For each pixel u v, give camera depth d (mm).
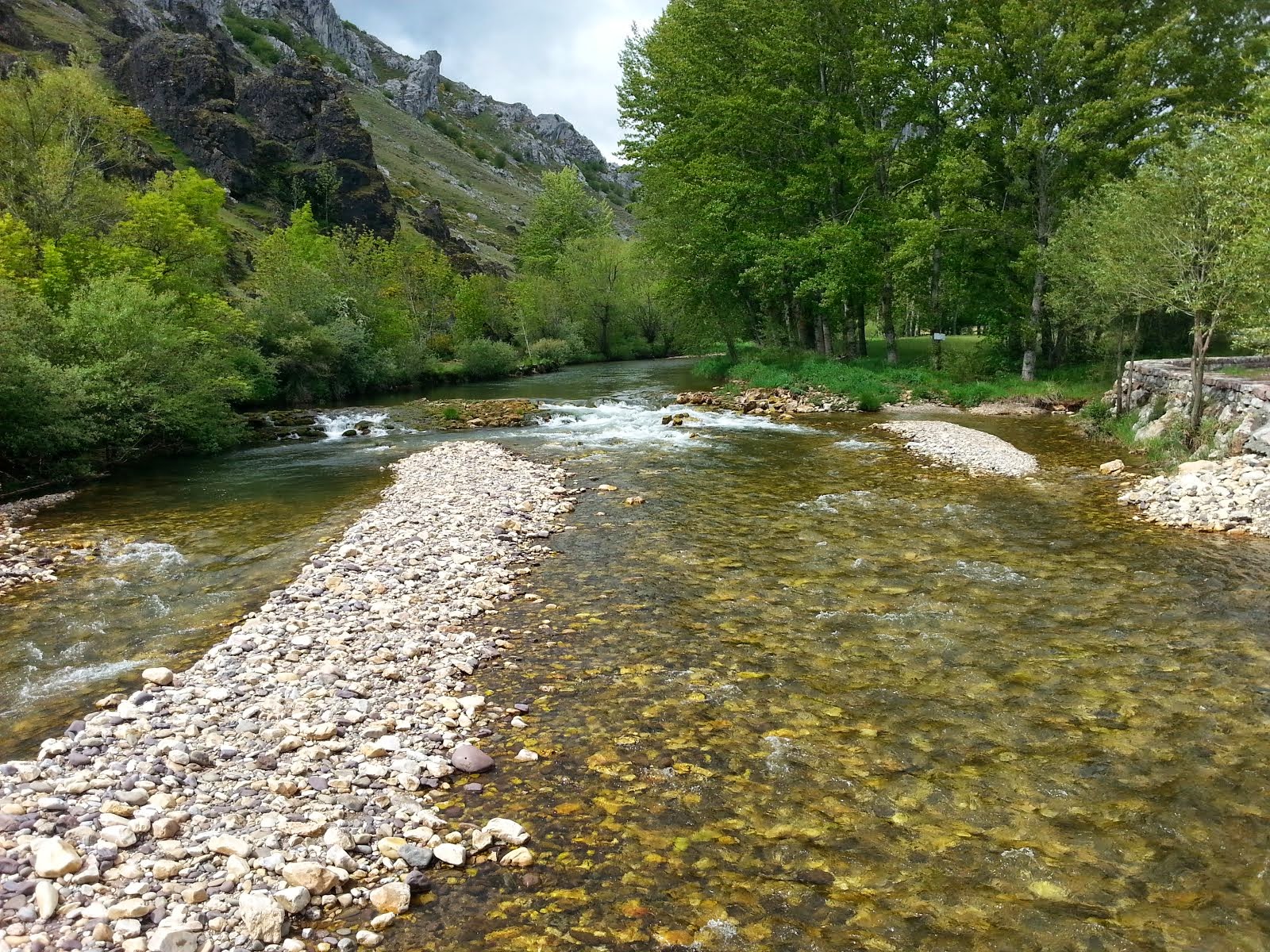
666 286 46750
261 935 4707
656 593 11578
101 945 4469
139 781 6254
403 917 5070
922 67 38281
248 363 37406
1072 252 27656
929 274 39250
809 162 40281
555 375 56469
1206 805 6258
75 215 35438
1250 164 16891
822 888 5391
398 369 50094
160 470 22969
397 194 125312
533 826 6109
